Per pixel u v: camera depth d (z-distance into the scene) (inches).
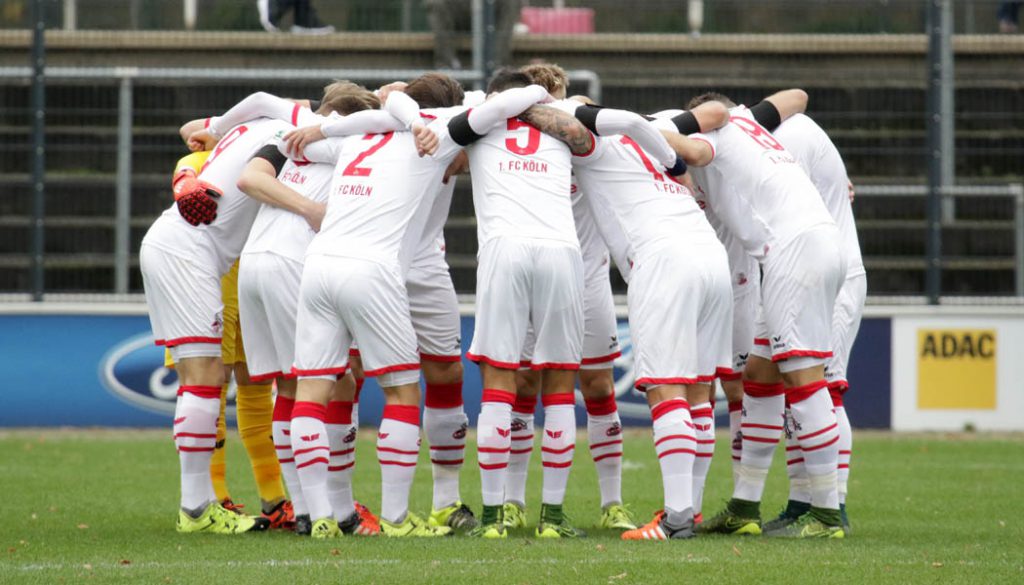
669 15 2132.1
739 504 1048.2
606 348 1089.4
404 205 981.2
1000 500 1284.4
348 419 1017.5
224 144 1065.5
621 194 999.6
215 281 1043.3
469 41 2069.4
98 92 2016.5
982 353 2016.5
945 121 2034.9
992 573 826.8
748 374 1053.2
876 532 1060.5
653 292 975.6
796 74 2065.7
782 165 1023.6
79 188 2021.4
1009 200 2049.7
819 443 1002.7
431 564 840.3
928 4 2031.3
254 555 889.5
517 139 989.2
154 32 2176.4
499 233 968.9
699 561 855.1
